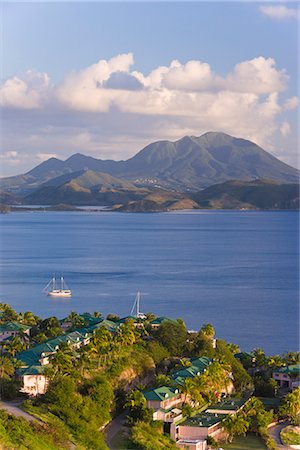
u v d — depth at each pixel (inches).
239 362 7298.2
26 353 6284.5
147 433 5093.5
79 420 4955.7
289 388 6850.4
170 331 7332.7
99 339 6446.9
